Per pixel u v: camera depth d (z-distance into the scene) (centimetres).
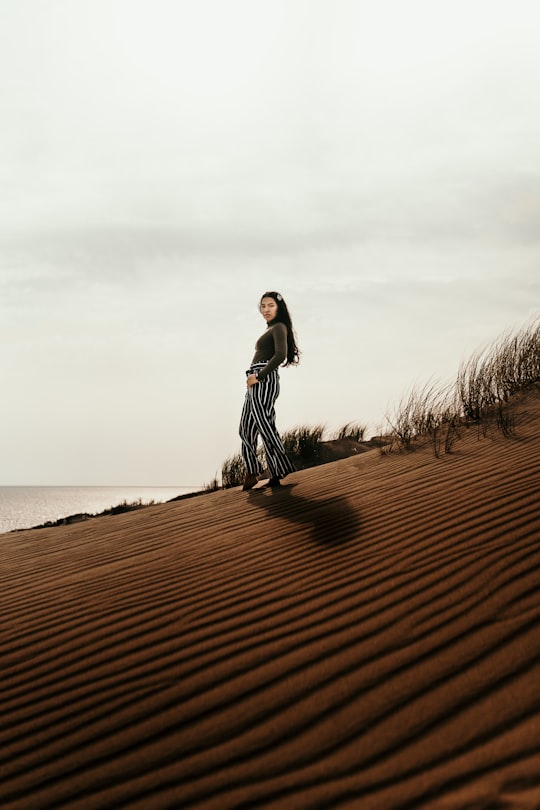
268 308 673
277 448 663
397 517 430
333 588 323
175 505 699
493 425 702
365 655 249
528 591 272
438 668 229
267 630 288
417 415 780
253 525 498
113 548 514
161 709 238
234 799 183
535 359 855
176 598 351
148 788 194
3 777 212
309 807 174
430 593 293
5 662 303
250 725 217
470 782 171
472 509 410
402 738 196
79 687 267
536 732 185
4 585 444
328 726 209
